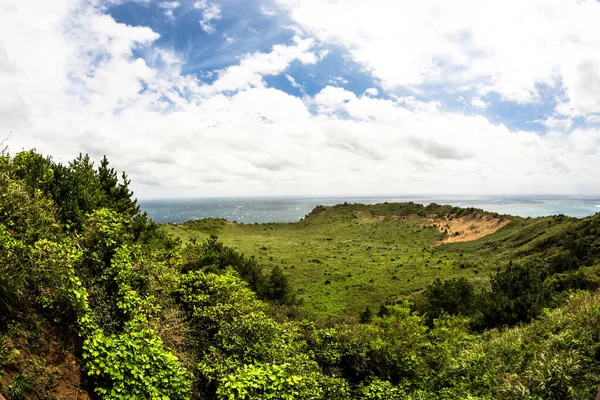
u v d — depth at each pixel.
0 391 4.41
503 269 46.75
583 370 8.24
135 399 5.64
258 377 7.37
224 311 10.17
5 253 5.70
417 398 10.28
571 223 57.19
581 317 10.66
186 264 14.49
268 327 9.94
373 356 13.53
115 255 8.26
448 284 26.92
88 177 13.23
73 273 6.41
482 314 19.64
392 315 15.91
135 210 16.06
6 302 5.25
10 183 7.39
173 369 6.53
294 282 51.94
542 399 7.98
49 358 5.43
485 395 9.38
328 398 9.34
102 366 5.68
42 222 7.39
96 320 6.77
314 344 13.84
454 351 13.90
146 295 8.77
